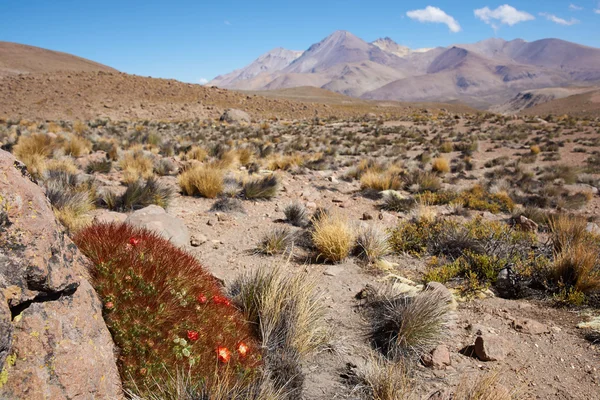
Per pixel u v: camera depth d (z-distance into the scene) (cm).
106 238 360
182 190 1226
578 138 3503
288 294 482
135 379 292
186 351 310
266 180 1313
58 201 798
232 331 371
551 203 1516
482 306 583
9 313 221
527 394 384
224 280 569
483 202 1342
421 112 9138
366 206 1266
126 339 299
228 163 1727
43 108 5441
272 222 991
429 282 593
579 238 818
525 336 493
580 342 479
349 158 2525
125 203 971
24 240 247
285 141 3316
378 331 489
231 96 7419
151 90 6762
